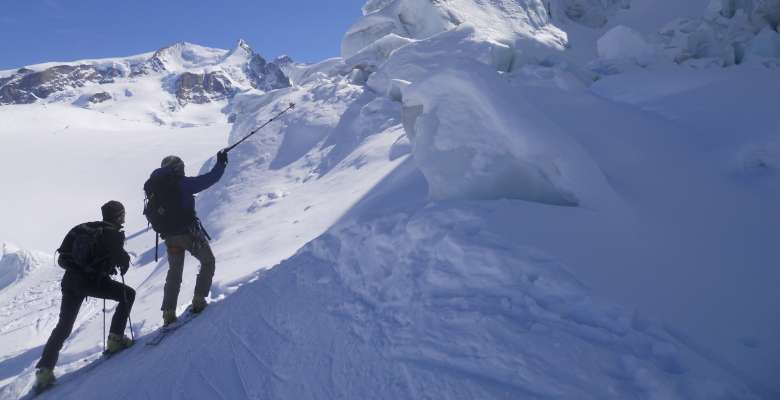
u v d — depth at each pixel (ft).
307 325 9.09
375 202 21.26
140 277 42.42
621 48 41.04
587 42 62.34
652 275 7.42
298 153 48.06
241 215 38.22
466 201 9.76
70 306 12.50
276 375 7.91
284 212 32.96
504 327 6.43
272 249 22.67
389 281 8.87
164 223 12.46
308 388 7.19
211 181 12.91
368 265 9.90
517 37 48.29
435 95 11.82
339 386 6.90
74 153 194.90
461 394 5.76
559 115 12.82
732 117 12.87
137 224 112.47
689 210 9.40
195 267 25.13
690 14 62.13
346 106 51.67
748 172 10.73
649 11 68.23
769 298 7.14
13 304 55.72
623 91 22.16
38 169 177.58
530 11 55.47
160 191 12.47
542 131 9.91
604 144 11.49
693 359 5.70
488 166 10.75
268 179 45.01
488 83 10.69
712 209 9.44
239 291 12.60
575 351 5.82
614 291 6.82
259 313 10.51
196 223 12.92
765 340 6.44
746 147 11.10
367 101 50.55
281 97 60.95
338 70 63.26
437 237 8.79
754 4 43.50
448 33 46.60
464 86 10.95
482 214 8.80
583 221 8.71
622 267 7.48
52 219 138.82
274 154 49.57
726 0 45.98
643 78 23.53
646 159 11.01
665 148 11.53
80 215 141.18
